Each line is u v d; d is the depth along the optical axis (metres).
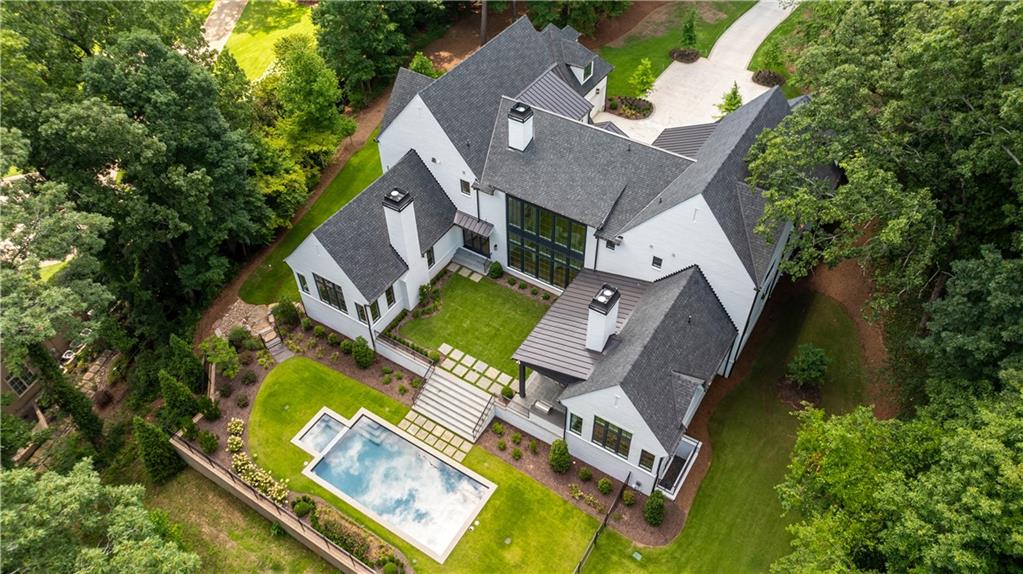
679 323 36.38
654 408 33.16
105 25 43.03
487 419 39.78
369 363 43.06
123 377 47.56
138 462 41.22
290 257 42.78
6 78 37.31
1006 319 29.09
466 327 44.56
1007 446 24.97
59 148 39.41
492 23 74.50
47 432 40.78
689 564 33.38
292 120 54.38
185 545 35.41
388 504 36.69
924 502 24.62
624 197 40.53
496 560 34.00
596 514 35.56
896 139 34.81
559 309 40.88
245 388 42.50
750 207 37.62
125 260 47.34
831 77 35.50
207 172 45.38
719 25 71.00
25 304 32.16
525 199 42.53
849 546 26.95
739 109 45.91
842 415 38.88
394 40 65.06
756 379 40.91
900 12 39.78
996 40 30.19
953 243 36.03
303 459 38.75
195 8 84.81
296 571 34.81
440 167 45.94
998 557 24.09
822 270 46.59
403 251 43.19
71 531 28.05
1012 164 31.62
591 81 57.41
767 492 35.81
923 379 35.62
